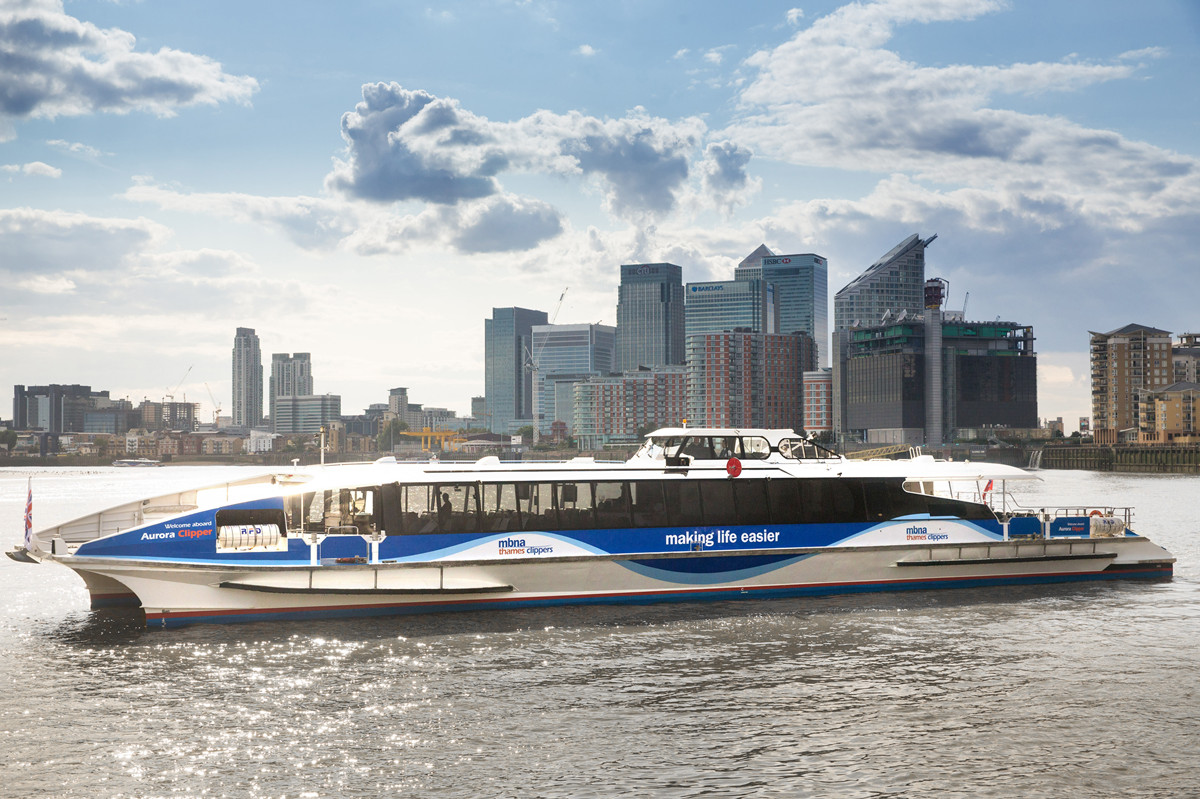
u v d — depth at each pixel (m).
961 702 21.78
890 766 18.19
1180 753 18.83
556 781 17.50
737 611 30.84
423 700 21.91
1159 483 163.12
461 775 17.75
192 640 27.12
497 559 30.12
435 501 30.08
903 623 29.41
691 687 22.89
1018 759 18.53
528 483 30.83
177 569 28.05
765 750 18.95
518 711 21.16
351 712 21.09
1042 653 25.95
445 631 28.06
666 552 31.61
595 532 31.05
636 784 17.39
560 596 30.94
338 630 28.16
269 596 28.91
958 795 17.02
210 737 19.59
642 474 31.80
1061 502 101.31
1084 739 19.55
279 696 22.20
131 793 17.02
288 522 29.53
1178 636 27.84
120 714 20.97
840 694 22.36
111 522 30.84
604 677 23.66
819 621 29.56
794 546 32.78
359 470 30.47
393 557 29.48
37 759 18.45
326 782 17.45
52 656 25.66
